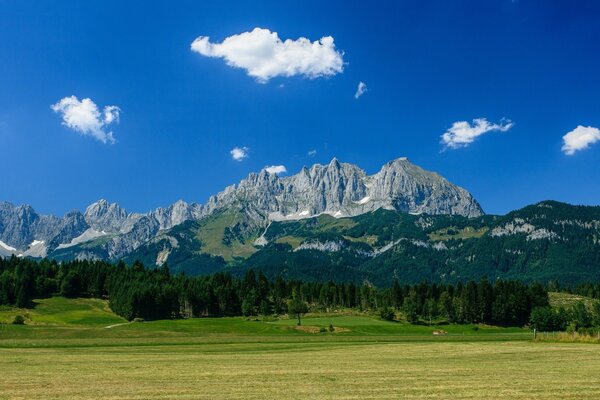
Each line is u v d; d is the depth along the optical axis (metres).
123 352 76.56
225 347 88.19
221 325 162.38
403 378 45.41
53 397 36.66
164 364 58.22
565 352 73.69
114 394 37.75
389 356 68.62
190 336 118.81
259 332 145.88
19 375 48.19
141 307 198.50
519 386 40.53
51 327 136.00
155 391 38.94
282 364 58.03
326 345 93.69
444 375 47.34
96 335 118.12
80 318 193.12
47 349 82.75
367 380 44.28
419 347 86.19
